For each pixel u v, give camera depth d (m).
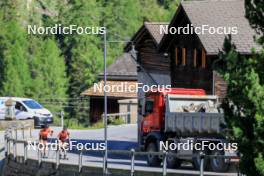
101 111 187.88
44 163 89.50
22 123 139.25
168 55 111.25
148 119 91.69
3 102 148.12
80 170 83.56
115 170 79.88
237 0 106.00
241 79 50.16
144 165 91.56
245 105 50.06
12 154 98.81
